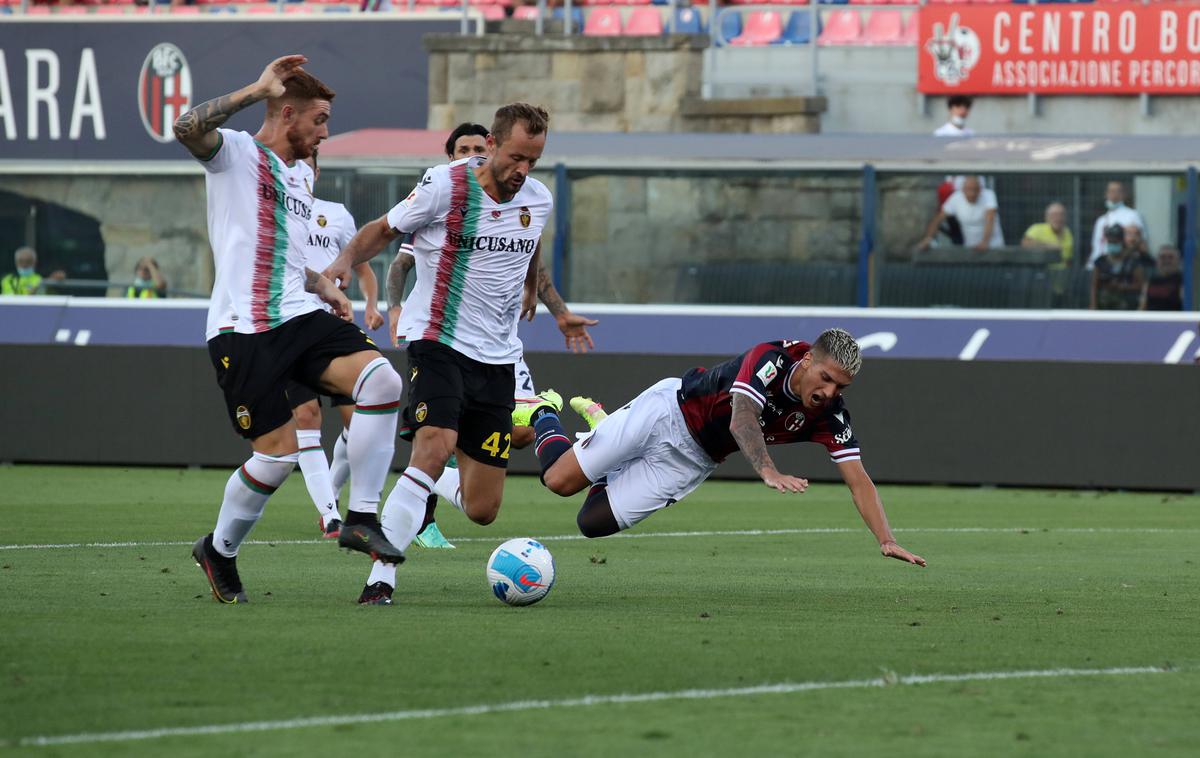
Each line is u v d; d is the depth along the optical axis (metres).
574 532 37.69
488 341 24.88
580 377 54.78
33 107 80.25
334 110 79.00
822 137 67.19
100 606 22.59
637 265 65.88
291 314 22.88
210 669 17.34
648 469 25.98
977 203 63.00
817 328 60.12
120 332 62.28
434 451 24.03
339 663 17.81
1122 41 74.88
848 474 24.30
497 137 23.97
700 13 82.62
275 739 14.16
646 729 14.79
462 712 15.39
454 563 30.19
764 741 14.41
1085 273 62.41
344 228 38.28
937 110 76.69
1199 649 20.11
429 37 78.12
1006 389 53.38
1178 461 52.25
